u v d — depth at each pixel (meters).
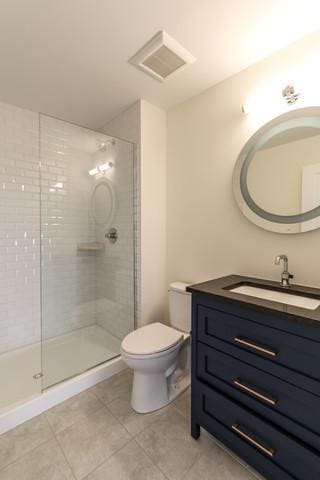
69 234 2.26
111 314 2.29
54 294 2.19
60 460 1.15
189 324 1.77
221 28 1.24
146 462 1.14
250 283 1.40
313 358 0.83
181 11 1.15
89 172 2.23
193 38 1.30
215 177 1.76
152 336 1.58
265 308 0.93
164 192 2.17
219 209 1.74
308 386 0.85
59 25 1.22
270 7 1.12
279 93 1.38
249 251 1.57
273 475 0.96
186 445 1.23
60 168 2.15
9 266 2.06
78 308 2.32
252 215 1.51
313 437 0.85
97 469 1.11
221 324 1.12
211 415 1.18
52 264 2.18
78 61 1.49
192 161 1.92
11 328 2.08
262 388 0.98
